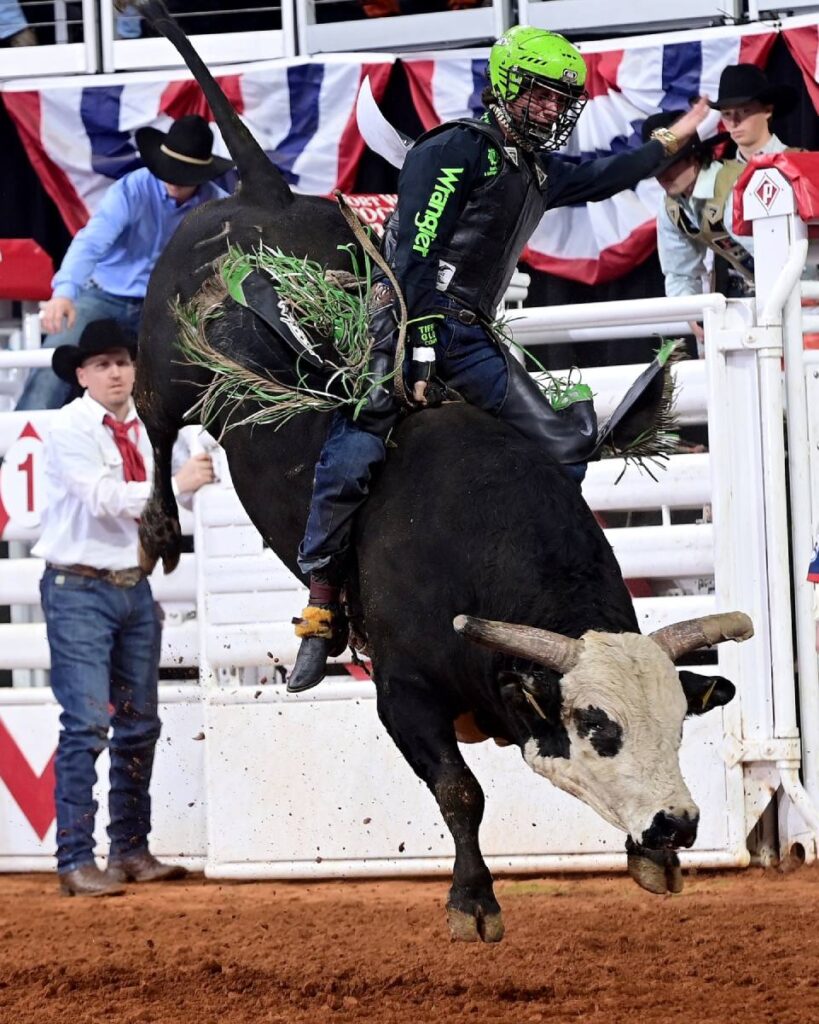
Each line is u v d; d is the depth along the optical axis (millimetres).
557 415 16609
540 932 18891
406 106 31734
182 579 24609
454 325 16500
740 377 22266
